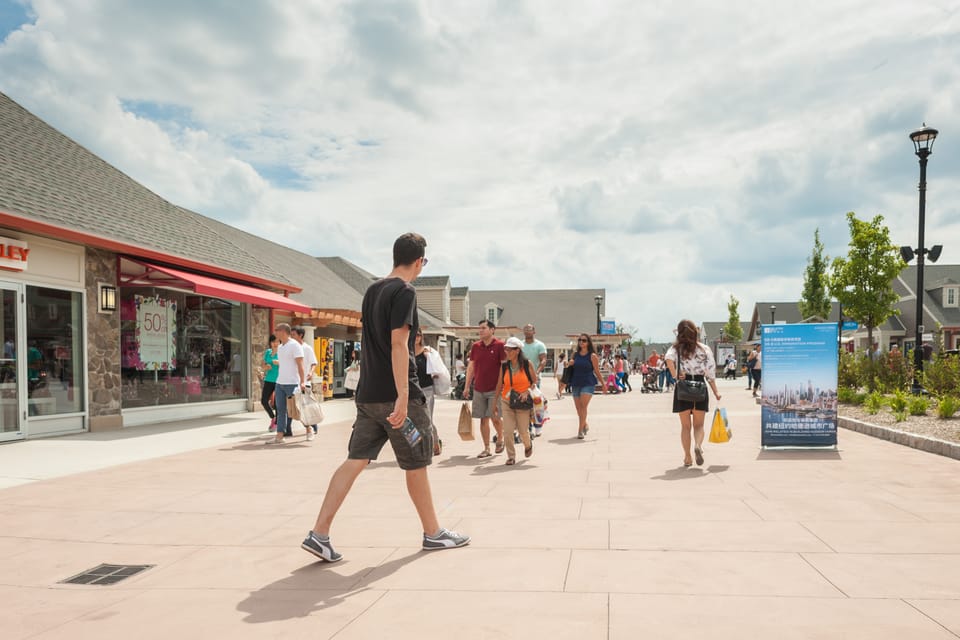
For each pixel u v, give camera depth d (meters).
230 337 17.73
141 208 15.80
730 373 48.84
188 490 6.89
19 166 12.44
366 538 4.90
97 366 12.88
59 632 3.24
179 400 15.60
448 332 39.16
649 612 3.35
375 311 4.32
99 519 5.63
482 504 6.03
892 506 5.77
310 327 22.05
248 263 18.28
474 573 4.03
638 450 9.72
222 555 4.55
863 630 3.10
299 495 6.61
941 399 12.15
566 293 72.12
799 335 9.63
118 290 13.43
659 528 5.06
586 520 5.35
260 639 3.10
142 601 3.66
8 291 10.99
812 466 8.04
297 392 10.91
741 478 7.25
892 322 48.38
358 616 3.36
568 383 11.35
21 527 5.37
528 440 8.60
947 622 3.19
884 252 27.25
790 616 3.28
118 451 9.95
